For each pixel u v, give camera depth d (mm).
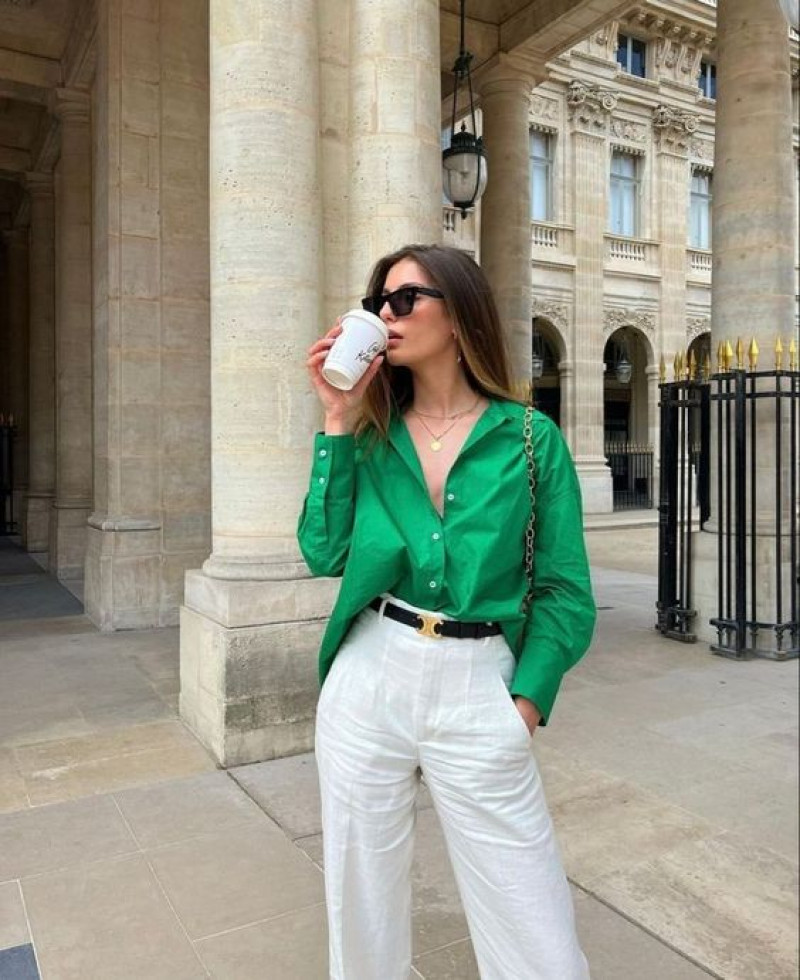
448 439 1834
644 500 25828
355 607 1818
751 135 7062
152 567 7926
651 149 25469
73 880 3191
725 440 7016
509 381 1898
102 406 8234
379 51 4758
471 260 1879
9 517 17234
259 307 4484
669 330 25609
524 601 1801
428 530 1767
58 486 11156
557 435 1844
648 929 2855
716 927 2867
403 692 1773
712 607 7168
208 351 8258
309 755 4473
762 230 7043
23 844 3480
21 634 7625
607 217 24484
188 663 4910
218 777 4180
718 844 3475
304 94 4539
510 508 1748
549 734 4867
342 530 1874
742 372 6566
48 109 11398
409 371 1944
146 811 3793
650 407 25812
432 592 1760
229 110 4457
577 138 23797
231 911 2982
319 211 4672
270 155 4426
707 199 27094
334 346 1758
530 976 1751
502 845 1754
